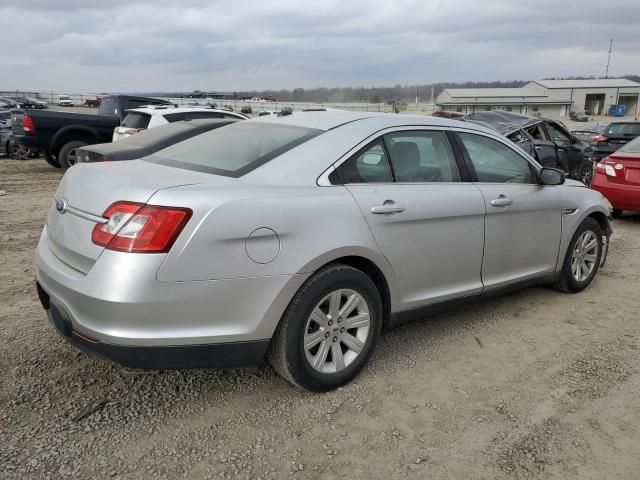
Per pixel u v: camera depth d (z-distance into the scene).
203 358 2.75
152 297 2.57
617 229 8.09
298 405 3.11
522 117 11.26
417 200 3.49
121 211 2.64
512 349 3.91
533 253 4.47
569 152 11.38
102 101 15.59
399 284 3.48
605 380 3.48
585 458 2.72
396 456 2.70
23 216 8.04
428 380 3.44
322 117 3.73
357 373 3.37
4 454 2.60
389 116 3.78
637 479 2.58
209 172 3.16
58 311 2.83
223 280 2.70
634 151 8.40
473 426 2.96
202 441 2.77
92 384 3.25
